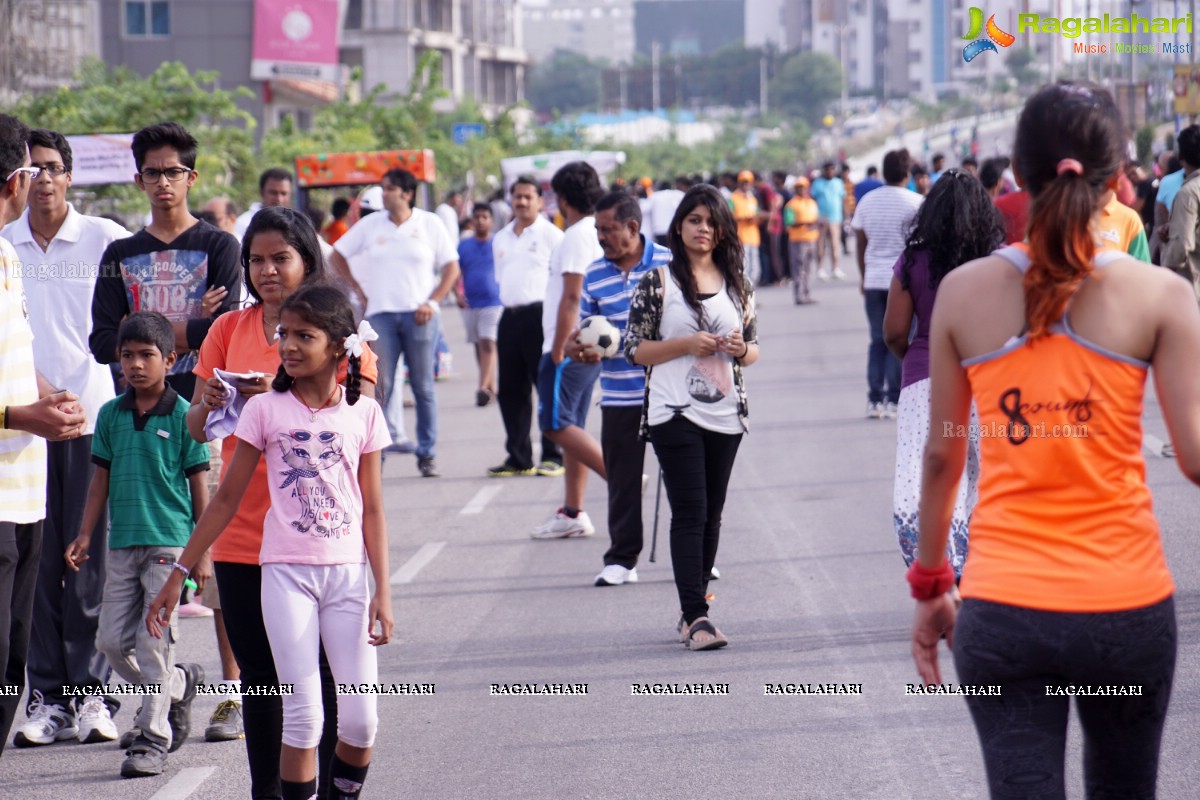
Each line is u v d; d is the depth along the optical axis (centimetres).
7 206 1305
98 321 1606
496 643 1877
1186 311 812
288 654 1169
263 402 1186
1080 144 821
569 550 2431
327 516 1180
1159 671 823
